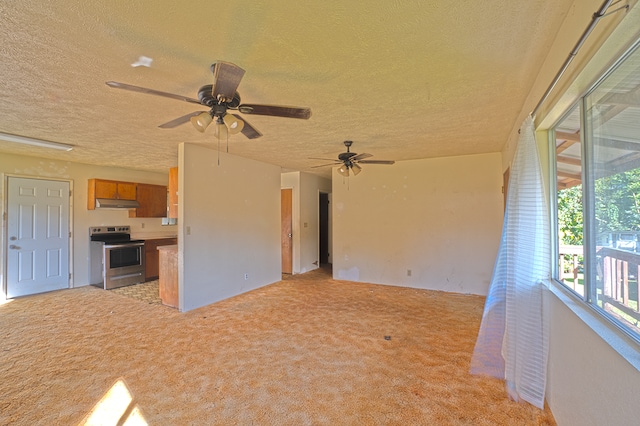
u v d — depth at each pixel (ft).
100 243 17.58
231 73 4.88
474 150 14.40
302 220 21.31
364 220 18.12
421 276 16.60
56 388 7.06
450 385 7.18
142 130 10.61
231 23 4.74
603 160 4.41
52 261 16.42
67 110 8.54
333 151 14.39
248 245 16.24
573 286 5.55
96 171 18.11
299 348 9.16
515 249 6.65
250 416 6.09
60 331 10.55
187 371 7.82
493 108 8.68
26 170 15.38
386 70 6.38
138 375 7.63
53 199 16.42
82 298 14.93
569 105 5.34
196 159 13.19
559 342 5.58
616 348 3.59
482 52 5.74
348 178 18.56
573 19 4.48
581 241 5.12
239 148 13.78
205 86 6.36
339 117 9.39
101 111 8.63
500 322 8.13
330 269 22.67
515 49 5.65
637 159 3.54
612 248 4.14
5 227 14.70
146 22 4.68
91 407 6.36
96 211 18.25
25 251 15.39
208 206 13.80
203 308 13.11
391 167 17.38
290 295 15.26
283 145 13.15
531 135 6.11
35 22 4.60
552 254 6.52
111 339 9.86
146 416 6.08
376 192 17.76
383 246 17.60
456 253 15.78
